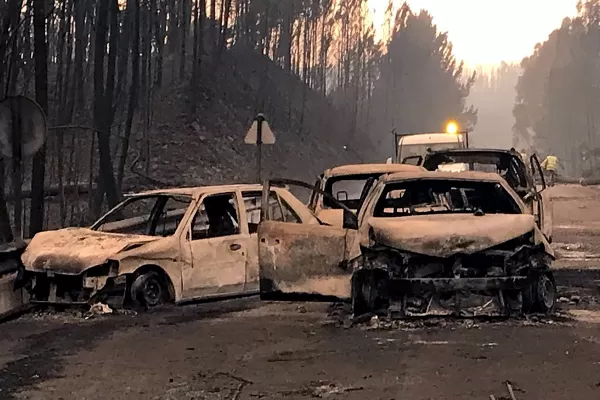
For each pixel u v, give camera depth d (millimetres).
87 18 36219
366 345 8406
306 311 10805
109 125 22219
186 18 55469
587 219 25859
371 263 9195
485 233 9109
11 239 14906
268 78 66062
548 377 6961
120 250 10516
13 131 11367
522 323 9320
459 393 6500
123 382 7137
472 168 17109
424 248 9000
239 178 42344
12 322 10273
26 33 24094
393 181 10461
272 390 6730
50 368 7754
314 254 9844
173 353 8266
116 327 9781
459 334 8820
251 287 11641
